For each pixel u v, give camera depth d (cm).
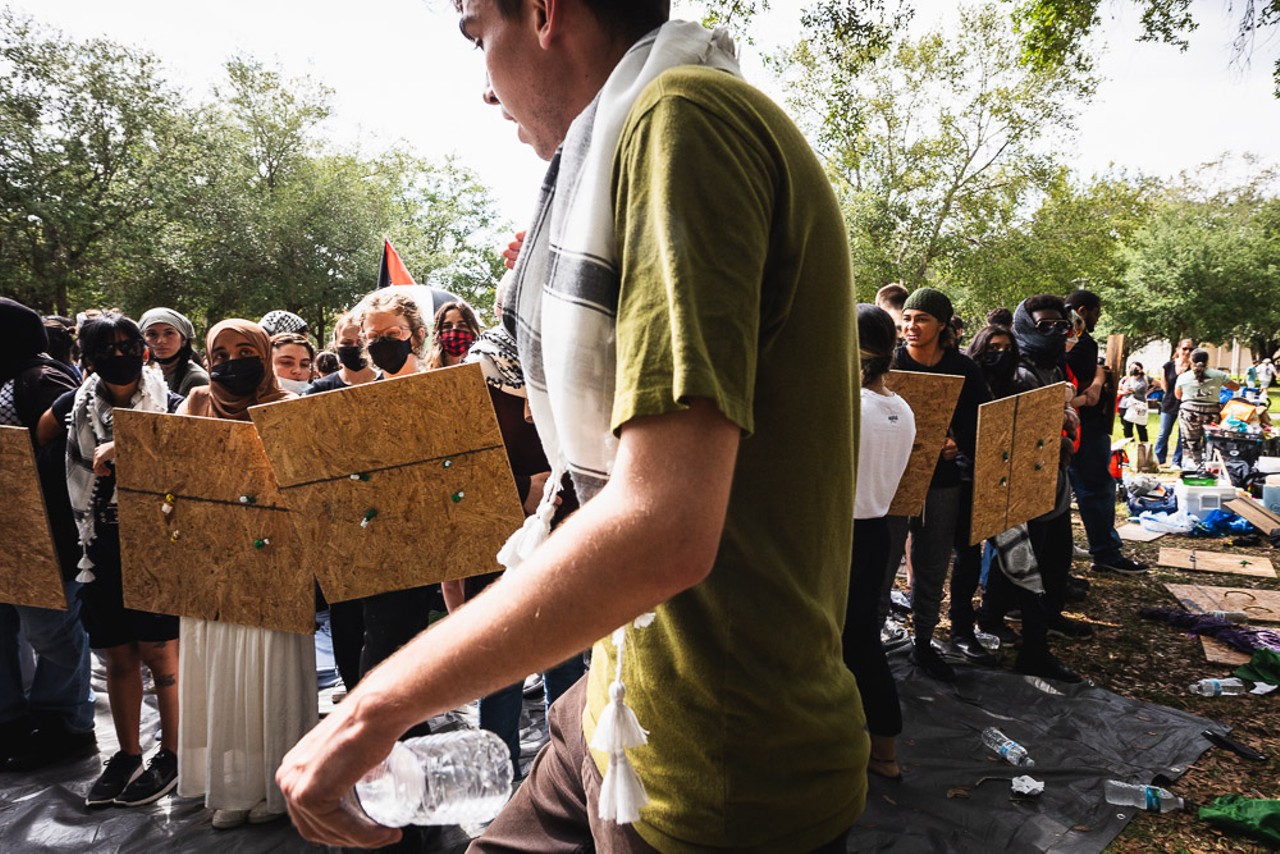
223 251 2700
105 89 2492
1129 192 2538
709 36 89
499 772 98
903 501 382
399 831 84
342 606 326
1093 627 520
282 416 260
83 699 360
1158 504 839
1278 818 305
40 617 337
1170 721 390
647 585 64
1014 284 2361
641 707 90
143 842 294
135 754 330
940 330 426
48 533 304
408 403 260
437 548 270
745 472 83
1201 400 1156
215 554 286
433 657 69
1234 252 3972
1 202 2345
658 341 67
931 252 2383
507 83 98
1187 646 489
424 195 4138
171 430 278
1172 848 301
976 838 305
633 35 92
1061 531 490
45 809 315
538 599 65
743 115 77
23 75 2431
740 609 84
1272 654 447
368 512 268
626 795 86
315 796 72
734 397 66
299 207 2828
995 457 394
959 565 460
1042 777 344
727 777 86
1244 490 859
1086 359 593
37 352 364
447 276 4028
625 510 64
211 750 298
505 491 267
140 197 2622
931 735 376
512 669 67
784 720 87
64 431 337
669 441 65
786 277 80
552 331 81
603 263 77
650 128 75
